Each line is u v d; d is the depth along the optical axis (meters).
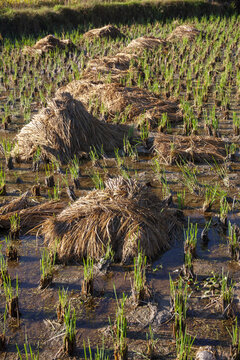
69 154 8.72
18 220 6.22
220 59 18.05
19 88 14.16
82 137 8.93
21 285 5.05
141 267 5.33
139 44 19.30
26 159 8.84
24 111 11.65
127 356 3.94
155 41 19.77
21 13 23.30
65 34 23.77
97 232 5.54
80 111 9.05
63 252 5.50
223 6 29.66
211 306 4.71
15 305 4.48
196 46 19.75
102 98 11.58
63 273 5.29
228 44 19.86
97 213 5.74
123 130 9.94
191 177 7.89
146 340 4.24
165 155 8.80
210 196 7.10
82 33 24.20
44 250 5.72
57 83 14.22
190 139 9.23
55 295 4.88
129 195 6.04
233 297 4.83
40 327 4.40
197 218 6.54
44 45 19.39
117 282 5.10
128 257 5.43
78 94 12.27
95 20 25.92
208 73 14.69
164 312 4.61
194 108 11.93
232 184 7.67
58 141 8.72
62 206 6.58
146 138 9.43
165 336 4.30
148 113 10.83
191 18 28.12
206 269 5.35
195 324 4.46
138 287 4.72
